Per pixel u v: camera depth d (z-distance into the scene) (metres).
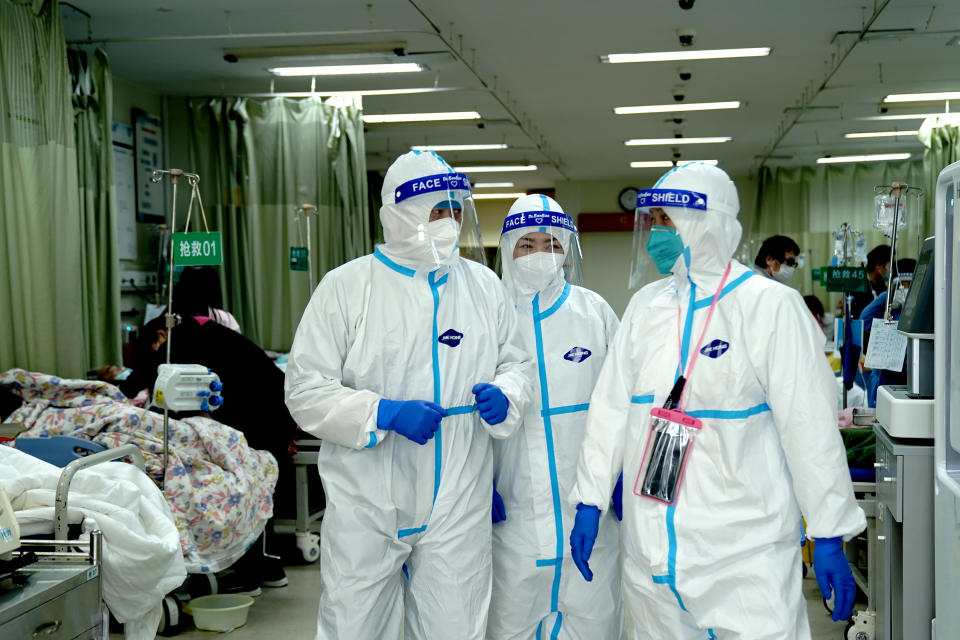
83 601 1.83
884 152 11.48
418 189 1.96
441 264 2.02
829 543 1.66
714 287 1.83
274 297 6.74
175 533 2.17
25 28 4.30
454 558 1.98
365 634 1.93
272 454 3.79
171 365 3.11
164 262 6.38
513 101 8.40
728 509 1.72
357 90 7.75
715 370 1.76
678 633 1.76
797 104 8.69
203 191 6.93
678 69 7.27
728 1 5.58
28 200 4.31
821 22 6.04
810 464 1.65
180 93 7.57
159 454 3.23
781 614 1.65
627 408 1.93
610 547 2.28
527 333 2.31
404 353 2.00
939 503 1.95
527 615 2.27
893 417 2.21
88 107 5.59
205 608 3.31
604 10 5.72
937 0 5.59
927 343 2.25
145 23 5.82
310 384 1.96
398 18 5.82
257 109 6.70
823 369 1.71
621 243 14.80
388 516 1.95
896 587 2.42
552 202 2.32
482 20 5.89
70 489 2.14
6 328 4.19
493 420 1.97
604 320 2.45
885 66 7.25
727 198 1.83
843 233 4.66
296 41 6.26
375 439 1.90
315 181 6.69
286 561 4.26
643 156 11.90
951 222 1.92
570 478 2.28
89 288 5.56
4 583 1.74
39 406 3.34
